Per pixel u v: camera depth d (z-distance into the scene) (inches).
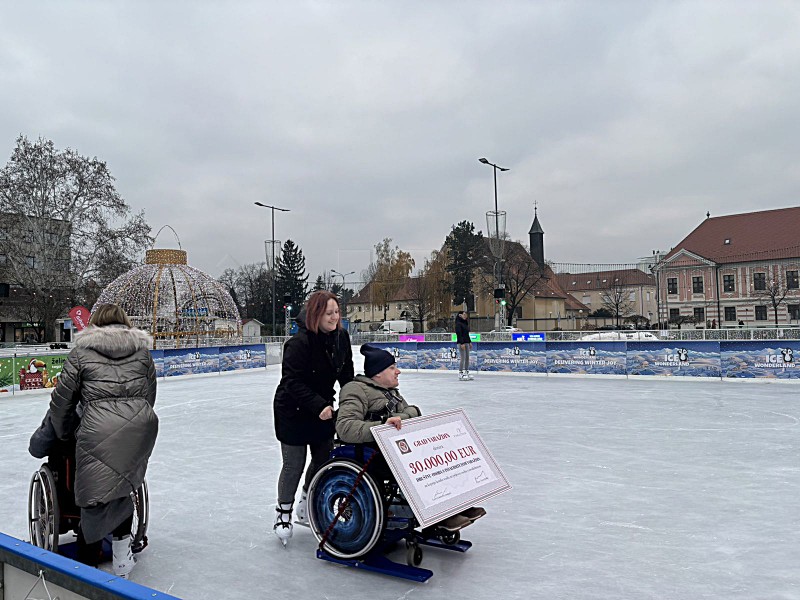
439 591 135.4
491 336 793.6
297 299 3302.2
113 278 1873.8
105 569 148.6
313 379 164.4
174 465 272.2
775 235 2576.3
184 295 1035.3
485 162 1323.8
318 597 133.2
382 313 2549.2
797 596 130.7
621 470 249.1
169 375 745.6
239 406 484.1
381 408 156.6
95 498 132.2
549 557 155.3
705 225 2795.3
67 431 142.2
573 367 707.4
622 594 132.4
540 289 2768.2
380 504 144.2
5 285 1069.1
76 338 145.5
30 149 1871.3
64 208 1895.9
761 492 213.6
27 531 187.2
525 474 244.5
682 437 320.2
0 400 558.6
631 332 721.0
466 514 155.0
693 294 2655.0
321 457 171.8
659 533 172.6
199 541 171.9
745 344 607.8
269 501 214.1
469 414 415.5
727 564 148.8
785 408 422.3
